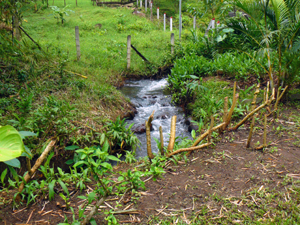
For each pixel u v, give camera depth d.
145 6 19.44
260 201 2.61
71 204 2.68
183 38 13.51
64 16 17.81
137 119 6.23
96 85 6.71
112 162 4.57
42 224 2.39
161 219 2.45
